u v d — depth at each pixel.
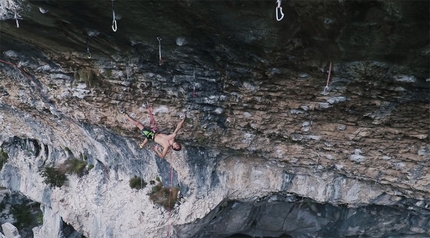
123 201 12.74
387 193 10.55
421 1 4.64
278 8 5.19
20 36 7.46
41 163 14.95
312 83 7.23
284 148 9.85
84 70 8.55
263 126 9.12
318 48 6.10
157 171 12.05
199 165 11.20
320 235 13.70
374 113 7.75
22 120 12.97
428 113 7.32
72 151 13.95
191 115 9.21
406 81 6.53
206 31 6.27
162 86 8.45
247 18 5.61
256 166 11.20
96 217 13.20
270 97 8.05
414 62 6.00
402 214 11.93
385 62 6.14
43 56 8.42
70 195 13.78
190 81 8.14
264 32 5.91
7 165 15.95
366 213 12.32
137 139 10.82
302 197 11.96
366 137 8.55
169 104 9.05
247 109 8.69
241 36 6.19
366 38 5.55
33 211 19.86
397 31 5.27
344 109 7.86
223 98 8.45
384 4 4.81
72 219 13.76
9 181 16.27
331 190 10.93
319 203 12.66
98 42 7.22
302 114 8.34
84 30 6.75
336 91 7.32
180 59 7.45
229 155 10.95
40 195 14.68
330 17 5.22
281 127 9.02
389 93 7.02
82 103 9.77
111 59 7.87
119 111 9.65
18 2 5.96
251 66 7.14
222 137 9.88
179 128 8.72
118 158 12.45
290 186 11.30
